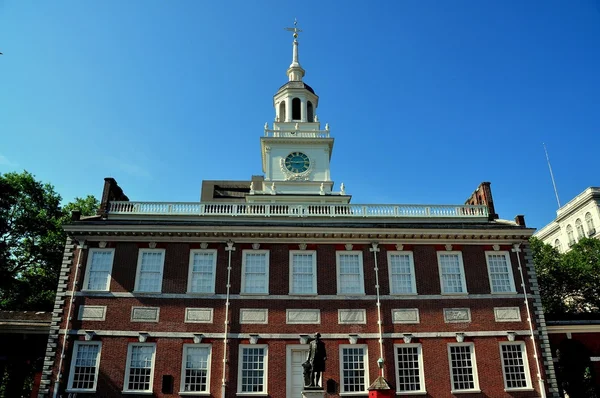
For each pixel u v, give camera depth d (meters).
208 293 31.31
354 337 30.69
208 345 30.17
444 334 31.19
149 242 32.41
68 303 30.66
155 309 30.78
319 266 32.50
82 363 29.58
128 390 29.03
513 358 31.14
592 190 77.62
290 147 50.94
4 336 32.12
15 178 49.72
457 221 37.69
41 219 49.69
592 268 52.47
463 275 32.91
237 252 32.59
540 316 32.06
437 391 29.91
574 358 33.81
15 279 45.25
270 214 37.34
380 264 32.84
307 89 55.84
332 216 37.03
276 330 30.70
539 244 57.78
